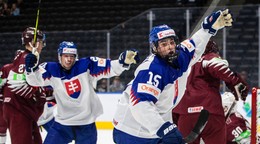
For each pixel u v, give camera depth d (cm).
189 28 1945
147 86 632
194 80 889
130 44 2002
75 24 2702
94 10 2783
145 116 627
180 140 628
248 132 908
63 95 884
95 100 902
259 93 834
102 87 1953
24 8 2852
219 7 1959
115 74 859
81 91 883
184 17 1962
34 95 970
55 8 2812
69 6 2834
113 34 2020
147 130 684
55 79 877
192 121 887
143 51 1997
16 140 967
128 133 695
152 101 633
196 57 700
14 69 970
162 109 669
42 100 985
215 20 698
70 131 908
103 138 1579
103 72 865
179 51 675
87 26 2675
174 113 916
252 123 769
